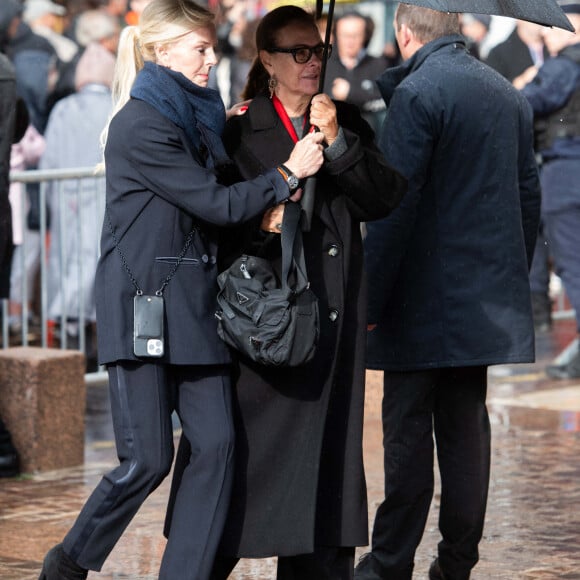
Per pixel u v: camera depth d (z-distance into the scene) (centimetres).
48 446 1922
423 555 1494
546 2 1162
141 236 1129
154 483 1141
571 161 2538
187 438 1159
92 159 2630
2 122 1744
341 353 1180
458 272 1273
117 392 1141
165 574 1125
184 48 1140
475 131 1264
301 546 1150
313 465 1155
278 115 1180
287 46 1159
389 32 3431
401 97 1258
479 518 1321
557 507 1669
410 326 1284
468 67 1279
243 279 1128
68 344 2425
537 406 2298
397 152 1252
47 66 2948
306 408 1161
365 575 1333
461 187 1270
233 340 1127
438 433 1327
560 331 3097
